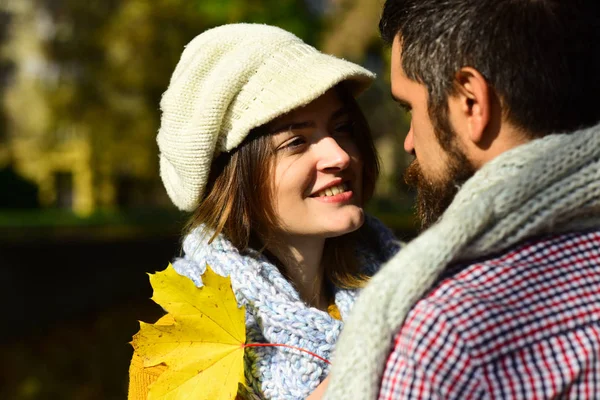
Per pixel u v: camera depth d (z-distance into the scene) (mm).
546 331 970
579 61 1068
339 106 1597
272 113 1470
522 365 947
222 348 1371
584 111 1087
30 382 7020
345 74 1502
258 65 1508
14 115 16547
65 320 9375
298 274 1666
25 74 16391
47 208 17969
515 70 1061
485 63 1068
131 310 10008
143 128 14352
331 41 12227
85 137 15133
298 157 1540
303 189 1546
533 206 1021
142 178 15891
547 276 1021
